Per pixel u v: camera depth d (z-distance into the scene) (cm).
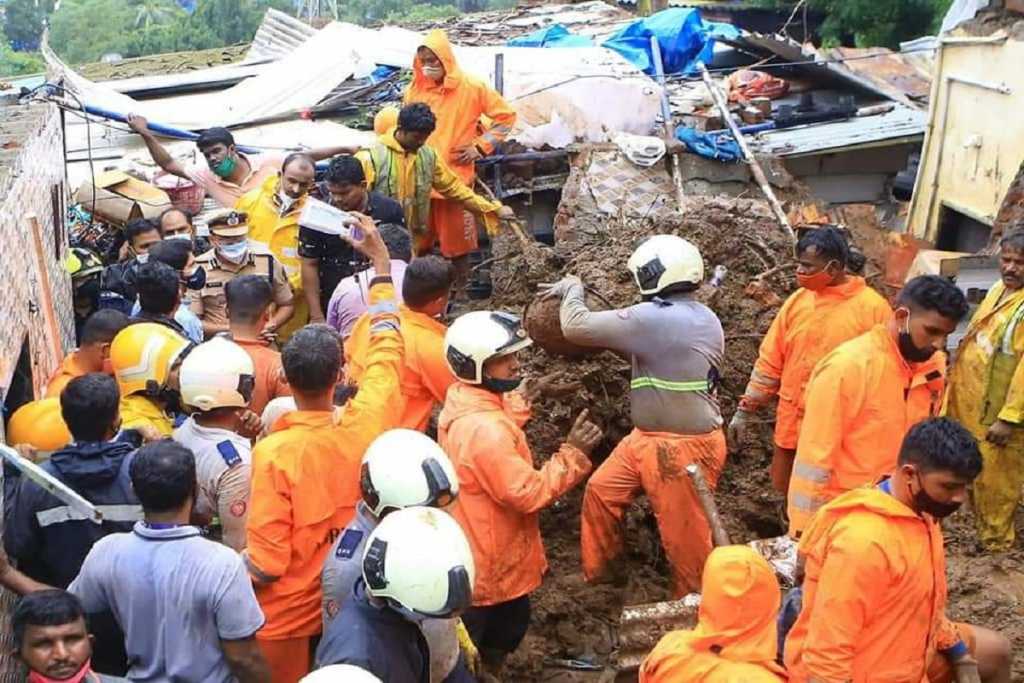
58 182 857
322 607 456
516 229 917
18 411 553
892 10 2380
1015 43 1027
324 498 482
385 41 1404
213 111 1277
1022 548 676
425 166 866
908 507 391
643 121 1127
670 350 596
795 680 405
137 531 429
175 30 5159
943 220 1167
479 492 541
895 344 516
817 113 1220
